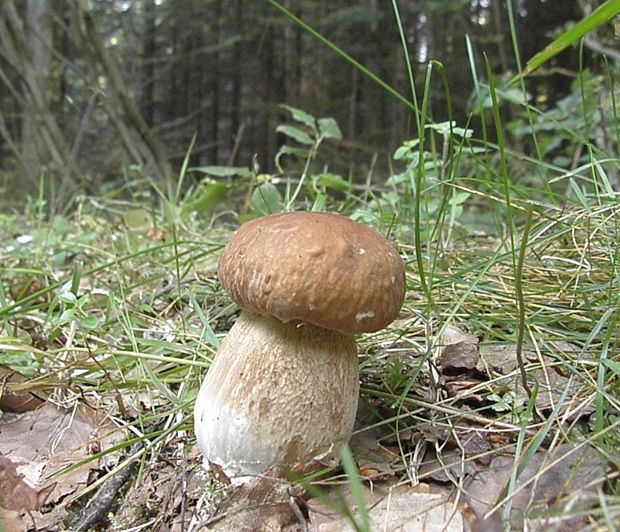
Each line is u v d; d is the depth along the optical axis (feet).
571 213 1.13
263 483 0.71
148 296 1.41
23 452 0.85
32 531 0.72
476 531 0.64
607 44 1.86
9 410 0.93
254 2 6.17
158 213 2.16
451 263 1.31
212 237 1.86
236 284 0.71
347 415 0.75
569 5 4.93
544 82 4.64
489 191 1.44
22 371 1.02
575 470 0.65
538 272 1.14
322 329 0.74
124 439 0.88
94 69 3.60
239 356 0.75
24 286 1.36
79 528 0.72
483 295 1.12
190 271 1.53
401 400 0.86
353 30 6.15
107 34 7.20
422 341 1.06
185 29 7.04
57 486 0.79
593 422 0.78
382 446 0.82
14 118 6.00
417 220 0.89
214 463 0.74
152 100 7.93
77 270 1.13
